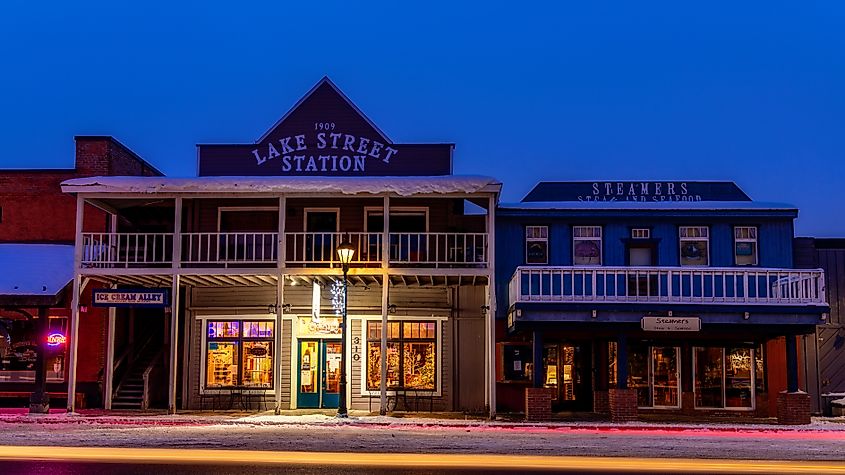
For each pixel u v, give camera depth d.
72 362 21.70
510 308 22.33
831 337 23.94
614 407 20.41
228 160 24.81
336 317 24.11
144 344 25.34
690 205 24.42
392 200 24.56
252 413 22.59
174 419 20.03
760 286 24.03
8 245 24.59
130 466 11.94
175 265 21.92
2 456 12.99
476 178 21.69
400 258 22.14
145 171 28.67
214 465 12.12
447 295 24.31
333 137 24.80
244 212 24.89
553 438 16.80
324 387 24.02
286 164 24.75
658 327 20.39
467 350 24.06
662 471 11.94
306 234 22.23
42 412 21.58
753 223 24.30
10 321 24.11
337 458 13.05
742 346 23.81
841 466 12.73
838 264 24.34
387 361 23.94
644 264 24.33
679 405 23.69
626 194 25.39
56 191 25.45
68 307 24.42
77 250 21.94
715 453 14.36
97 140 25.45
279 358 21.78
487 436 17.14
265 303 24.22
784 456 14.07
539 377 20.77
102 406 24.03
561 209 24.34
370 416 21.48
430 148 24.64
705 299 20.59
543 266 23.03
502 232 24.52
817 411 23.61
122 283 24.17
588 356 24.28
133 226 25.66
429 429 18.69
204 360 24.17
